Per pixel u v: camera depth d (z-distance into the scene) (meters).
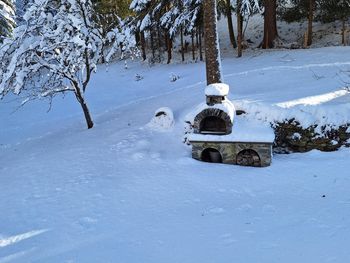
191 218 7.49
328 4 24.34
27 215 8.12
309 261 5.71
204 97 14.68
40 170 10.91
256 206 7.77
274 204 7.78
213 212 7.66
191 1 23.34
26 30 12.87
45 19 13.64
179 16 24.03
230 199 8.23
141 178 9.66
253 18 33.84
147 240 6.80
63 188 9.39
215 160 10.73
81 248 6.71
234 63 22.03
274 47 25.62
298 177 9.09
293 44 25.16
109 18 18.27
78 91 14.73
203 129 10.87
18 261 6.46
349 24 27.06
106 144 12.43
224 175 9.60
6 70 13.22
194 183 9.21
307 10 26.12
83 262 6.28
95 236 7.08
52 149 13.12
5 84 12.99
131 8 25.27
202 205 8.05
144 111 15.70
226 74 18.84
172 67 26.14
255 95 13.06
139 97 20.84
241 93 14.40
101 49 14.93
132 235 7.02
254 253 6.08
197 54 28.59
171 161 10.72
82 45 13.19
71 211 8.15
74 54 13.67
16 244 7.01
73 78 14.22
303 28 29.31
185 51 30.12
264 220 7.14
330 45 24.47
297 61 18.61
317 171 9.30
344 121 10.62
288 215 7.24
